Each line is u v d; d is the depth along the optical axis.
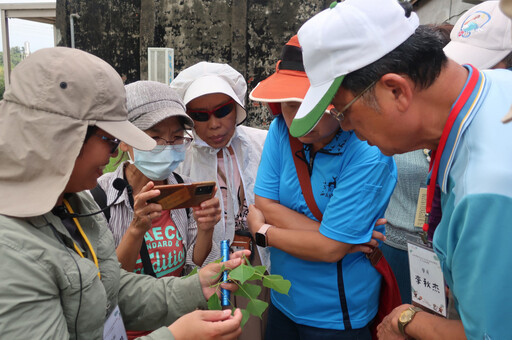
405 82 1.00
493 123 0.92
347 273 1.79
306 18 6.98
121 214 1.87
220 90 2.22
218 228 2.41
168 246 1.93
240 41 7.00
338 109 1.15
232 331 1.26
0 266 0.88
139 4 7.35
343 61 1.06
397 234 2.34
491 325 0.88
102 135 1.08
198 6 7.13
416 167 2.23
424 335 1.21
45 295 0.96
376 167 1.67
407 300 2.34
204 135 2.40
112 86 1.07
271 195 1.98
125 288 1.54
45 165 0.98
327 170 1.78
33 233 0.98
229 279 1.47
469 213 0.89
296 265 1.86
